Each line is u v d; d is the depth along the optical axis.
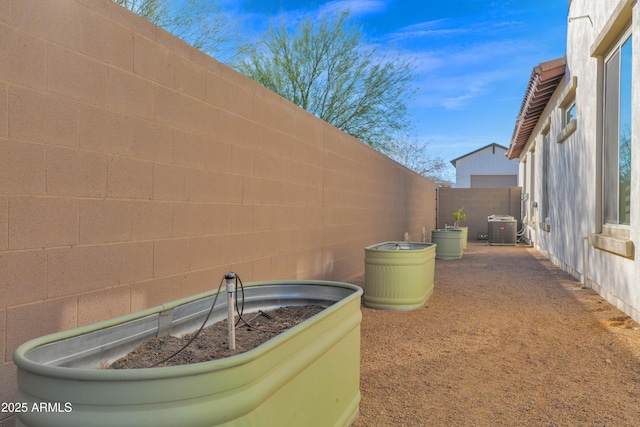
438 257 13.07
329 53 14.95
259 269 5.36
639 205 5.23
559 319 5.93
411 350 4.75
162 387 1.68
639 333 5.08
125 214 3.41
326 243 7.48
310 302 3.48
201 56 4.28
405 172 13.45
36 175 2.76
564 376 4.00
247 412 1.86
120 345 2.41
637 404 3.42
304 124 6.61
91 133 3.12
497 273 10.10
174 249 3.94
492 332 5.39
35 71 2.75
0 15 2.55
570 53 9.04
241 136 4.96
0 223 2.57
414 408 3.39
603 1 6.66
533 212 16.88
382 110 15.55
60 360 2.11
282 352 2.13
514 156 22.38
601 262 7.09
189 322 2.88
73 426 1.65
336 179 7.93
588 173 7.63
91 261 3.14
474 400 3.53
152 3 9.88
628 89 5.93
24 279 2.70
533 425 3.13
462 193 21.45
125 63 3.40
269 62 14.66
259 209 5.35
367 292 6.76
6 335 2.61
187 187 4.09
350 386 3.09
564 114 10.02
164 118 3.80
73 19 2.99
